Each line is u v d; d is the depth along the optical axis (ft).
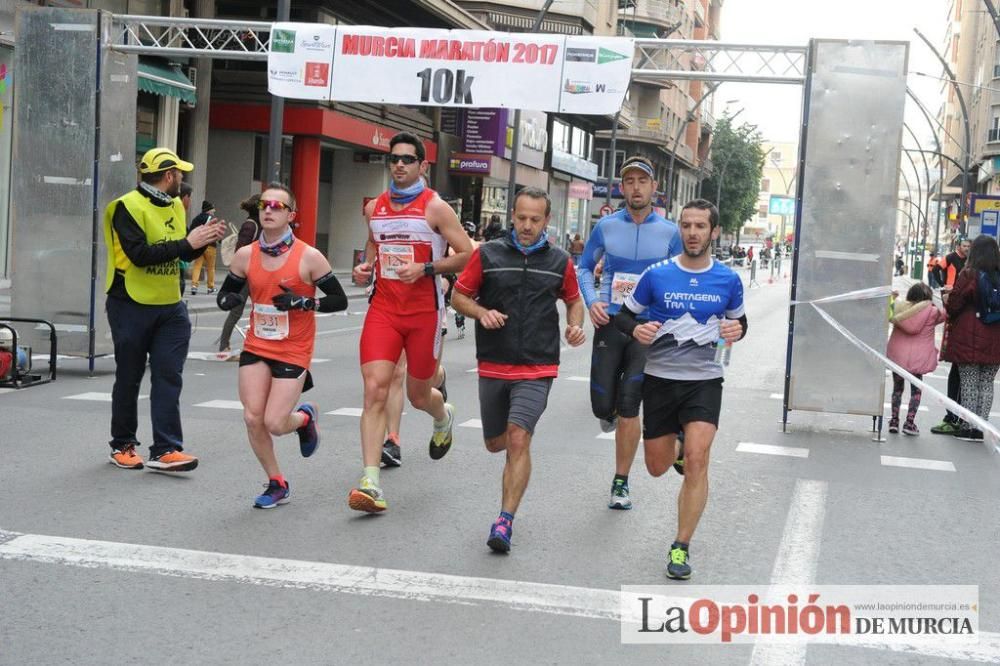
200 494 22.67
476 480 25.22
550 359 19.98
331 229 126.41
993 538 21.88
